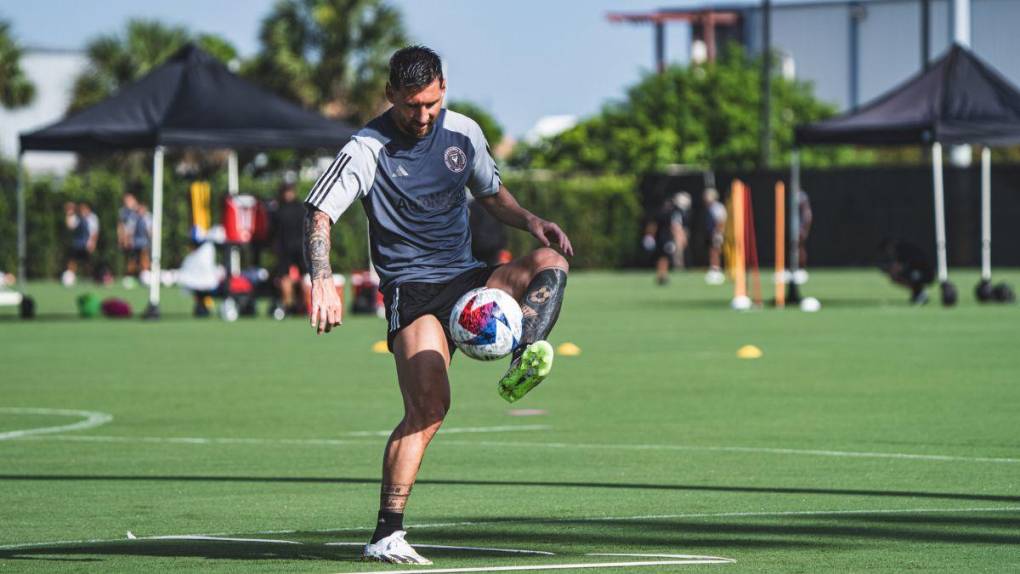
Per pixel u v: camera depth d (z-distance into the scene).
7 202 82.06
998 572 11.87
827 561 12.33
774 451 19.30
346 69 100.69
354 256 82.69
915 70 124.62
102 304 50.78
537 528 14.04
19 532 14.03
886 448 19.45
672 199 87.12
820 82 127.88
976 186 85.12
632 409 24.05
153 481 17.30
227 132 45.62
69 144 45.97
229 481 17.30
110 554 12.84
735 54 112.44
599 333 40.62
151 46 106.62
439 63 12.18
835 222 87.06
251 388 27.80
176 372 30.92
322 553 12.78
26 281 81.56
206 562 12.41
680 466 18.14
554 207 90.06
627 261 90.81
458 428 21.92
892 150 110.88
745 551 12.78
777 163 106.06
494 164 12.84
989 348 34.84
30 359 34.03
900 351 34.19
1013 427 21.44
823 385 27.30
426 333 12.18
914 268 52.53
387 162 12.34
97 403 25.52
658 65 141.38
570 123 132.62
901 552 12.72
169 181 80.62
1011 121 48.25
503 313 11.72
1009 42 121.69
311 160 104.88
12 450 19.94
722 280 76.19
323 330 11.87
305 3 101.12
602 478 17.25
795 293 53.22
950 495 15.85
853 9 126.25
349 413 24.00
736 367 30.89
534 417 23.14
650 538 13.45
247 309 49.69
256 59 101.88
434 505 15.49
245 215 49.28
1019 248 85.06
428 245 12.48
